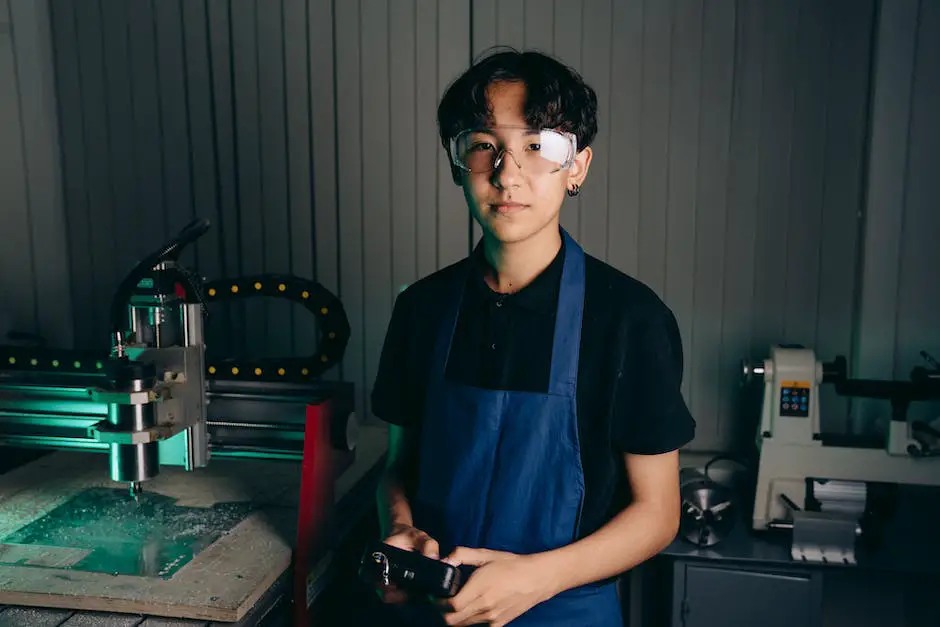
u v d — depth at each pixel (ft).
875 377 7.89
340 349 6.14
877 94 7.58
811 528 6.73
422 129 8.33
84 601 4.65
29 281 8.90
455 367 4.73
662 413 4.43
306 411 5.50
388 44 8.25
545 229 4.51
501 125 4.14
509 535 4.55
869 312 7.85
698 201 8.07
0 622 4.56
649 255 8.21
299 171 8.54
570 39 8.03
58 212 8.80
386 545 4.21
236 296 6.10
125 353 5.33
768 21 7.75
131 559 5.13
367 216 8.54
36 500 6.15
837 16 7.64
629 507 4.55
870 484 6.98
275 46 8.37
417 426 5.20
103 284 8.96
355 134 8.42
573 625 4.67
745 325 8.17
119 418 5.10
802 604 6.75
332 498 5.94
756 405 8.24
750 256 8.07
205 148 8.60
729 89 7.88
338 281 8.68
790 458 7.07
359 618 6.54
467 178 4.30
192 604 4.55
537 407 4.48
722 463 8.08
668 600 7.20
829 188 7.88
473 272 4.79
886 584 8.21
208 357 6.53
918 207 7.66
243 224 8.68
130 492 5.96
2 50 8.50
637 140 8.07
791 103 7.82
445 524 4.70
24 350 6.31
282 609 5.34
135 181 8.74
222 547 5.33
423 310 4.97
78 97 8.67
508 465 4.52
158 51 8.50
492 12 8.09
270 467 6.96
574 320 4.52
